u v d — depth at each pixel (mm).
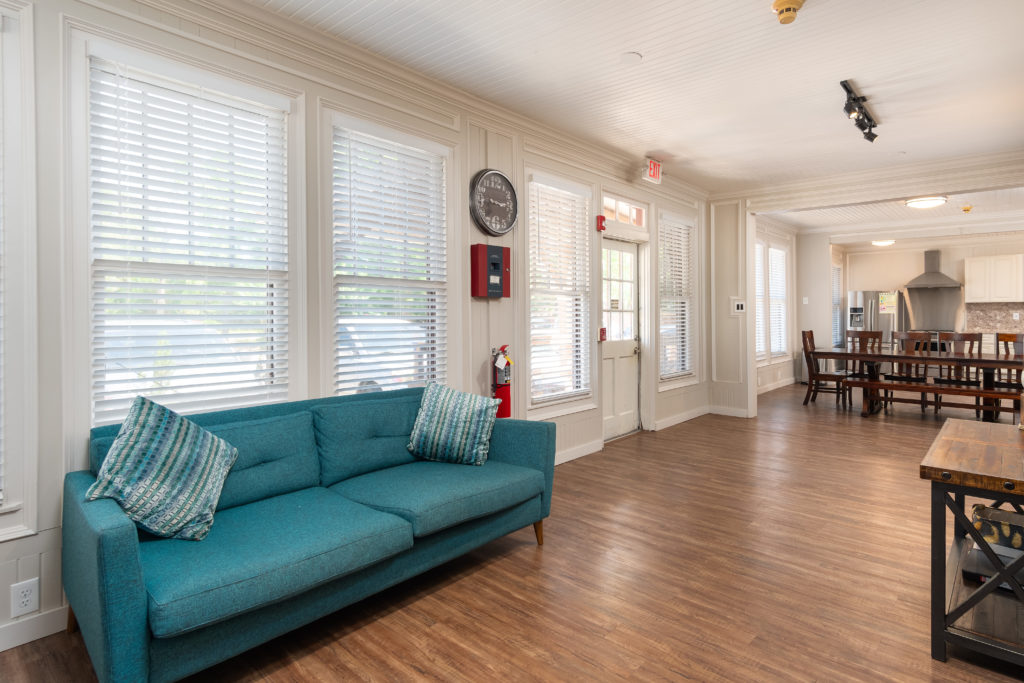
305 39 2828
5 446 1986
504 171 3998
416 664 1878
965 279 9156
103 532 1455
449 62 3213
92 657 1604
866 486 3752
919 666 1826
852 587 2371
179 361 2453
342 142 3039
